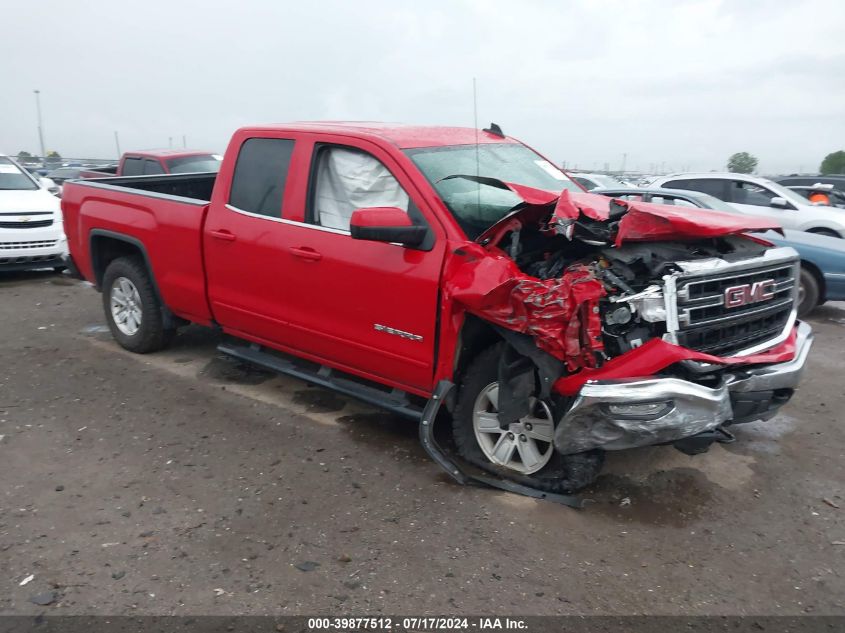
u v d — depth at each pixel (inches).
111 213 246.4
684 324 144.9
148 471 172.9
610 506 158.4
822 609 125.6
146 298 246.8
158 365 247.3
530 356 149.7
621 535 147.3
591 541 144.9
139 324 252.7
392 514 154.3
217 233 208.8
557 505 157.9
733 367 152.5
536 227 166.7
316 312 188.4
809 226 440.5
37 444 186.2
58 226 392.8
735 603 126.8
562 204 150.6
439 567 136.0
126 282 253.8
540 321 146.5
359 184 181.6
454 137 201.3
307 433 195.2
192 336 281.7
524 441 164.6
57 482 167.0
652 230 153.6
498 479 166.1
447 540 144.8
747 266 156.1
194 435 193.0
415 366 170.6
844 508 159.9
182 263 223.5
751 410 155.5
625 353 144.8
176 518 152.3
